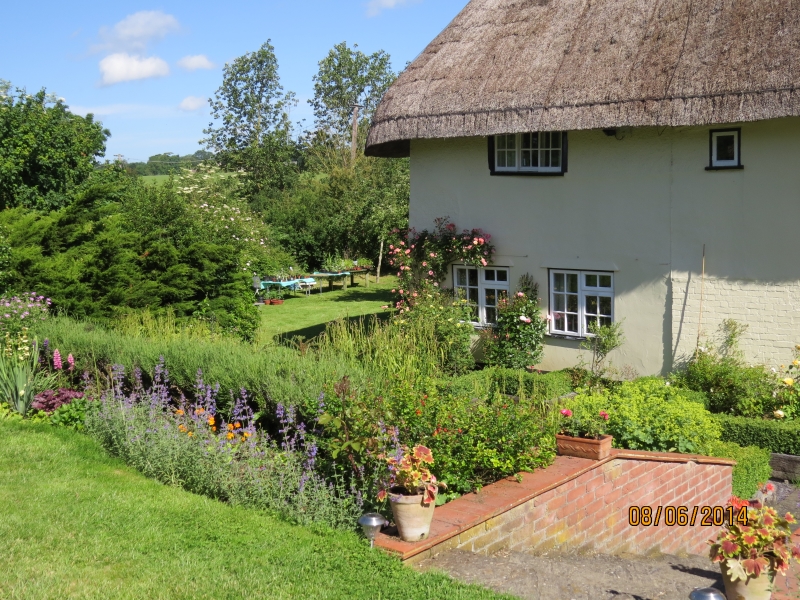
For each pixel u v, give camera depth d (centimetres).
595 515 725
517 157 1398
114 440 836
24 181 2225
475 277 1468
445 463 653
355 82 5288
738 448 980
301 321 2189
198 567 536
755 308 1175
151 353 984
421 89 1428
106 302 1374
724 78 1113
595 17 1341
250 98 4975
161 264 1481
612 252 1303
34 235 1529
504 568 577
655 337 1272
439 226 1484
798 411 1099
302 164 5275
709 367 1161
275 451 741
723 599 468
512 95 1296
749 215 1167
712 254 1206
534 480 673
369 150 1524
